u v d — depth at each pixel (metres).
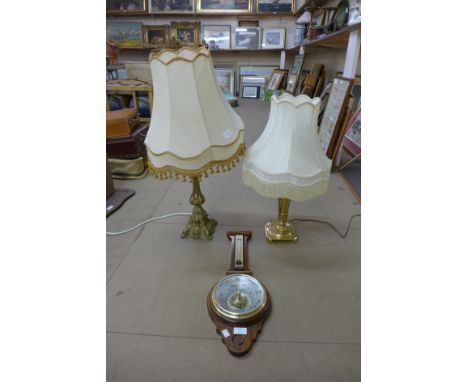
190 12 4.60
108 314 0.96
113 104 2.80
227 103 1.12
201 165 1.00
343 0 2.62
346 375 0.77
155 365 0.80
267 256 1.24
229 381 0.76
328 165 1.11
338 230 1.43
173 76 0.91
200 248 1.30
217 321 0.90
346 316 0.95
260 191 1.09
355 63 1.93
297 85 4.04
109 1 4.56
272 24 4.84
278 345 0.85
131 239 1.36
